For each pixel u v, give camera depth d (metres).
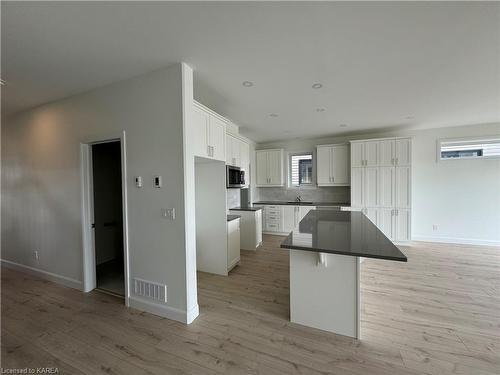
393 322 2.15
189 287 2.21
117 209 4.29
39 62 2.06
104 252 4.07
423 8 1.47
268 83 2.56
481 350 1.78
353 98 3.04
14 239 3.51
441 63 2.16
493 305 2.42
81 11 1.44
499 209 4.43
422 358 1.71
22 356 1.79
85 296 2.74
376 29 1.67
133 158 2.41
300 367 1.64
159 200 2.29
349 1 1.40
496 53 1.99
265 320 2.21
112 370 1.65
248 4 1.41
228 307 2.46
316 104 3.25
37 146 3.17
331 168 5.37
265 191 6.33
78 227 2.87
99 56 1.99
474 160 4.55
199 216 3.48
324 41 1.81
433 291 2.74
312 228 2.51
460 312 2.30
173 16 1.51
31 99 2.91
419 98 3.05
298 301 2.14
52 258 3.12
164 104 2.21
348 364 1.66
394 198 4.68
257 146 6.36
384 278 3.12
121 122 2.46
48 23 1.55
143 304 2.40
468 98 3.06
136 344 1.90
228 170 3.80
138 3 1.38
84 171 2.82
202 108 2.65
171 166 2.21
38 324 2.19
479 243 4.56
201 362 1.70
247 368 1.64
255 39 1.78
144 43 1.81
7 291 2.87
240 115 3.76
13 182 3.46
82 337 2.00
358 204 4.93
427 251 4.23
